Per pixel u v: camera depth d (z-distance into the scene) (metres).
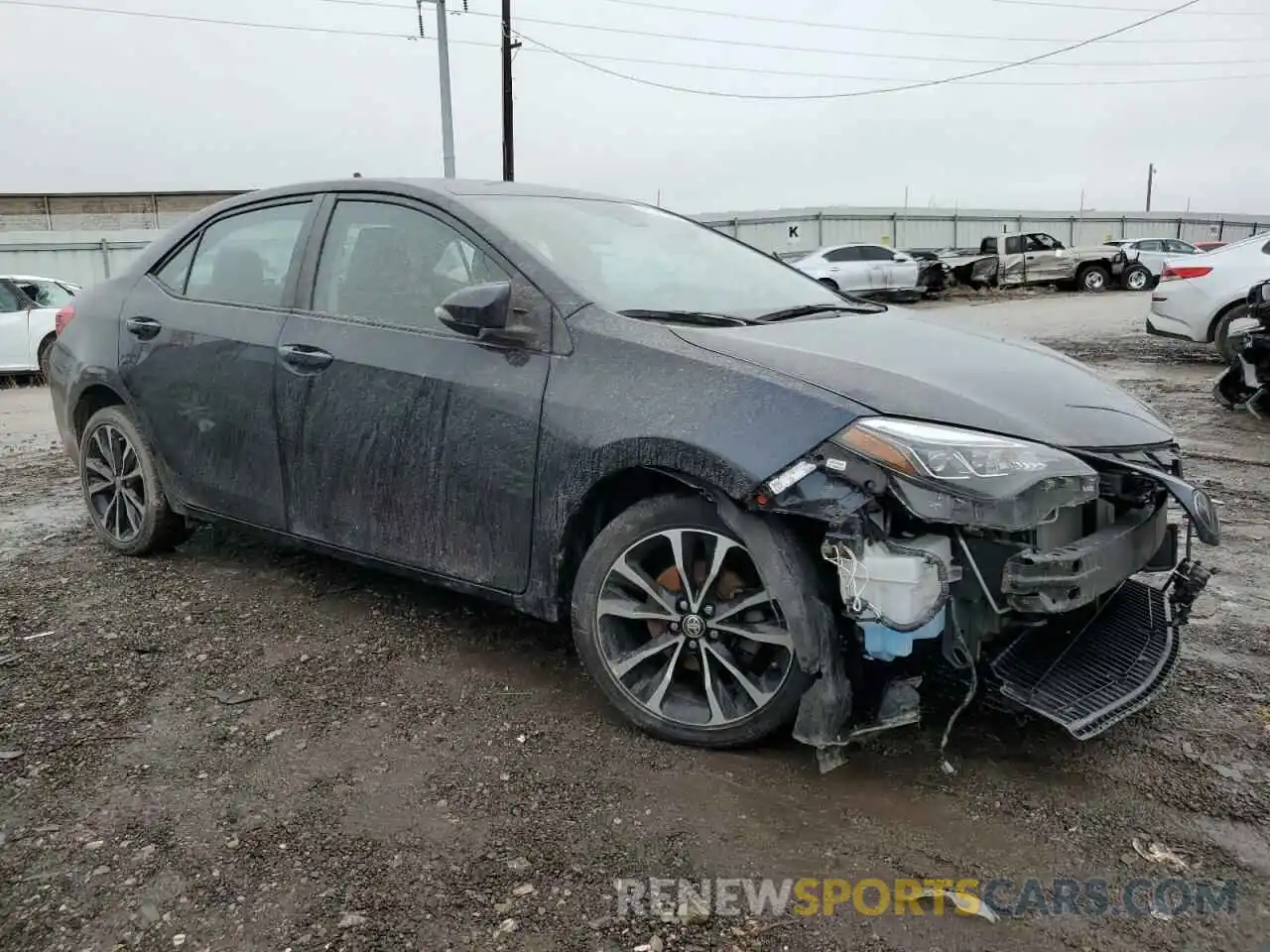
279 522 3.79
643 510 2.81
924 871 2.28
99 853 2.36
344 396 3.46
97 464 4.61
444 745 2.87
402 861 2.32
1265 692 3.13
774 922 2.11
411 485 3.30
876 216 36.72
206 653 3.51
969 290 28.05
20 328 12.95
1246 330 7.46
